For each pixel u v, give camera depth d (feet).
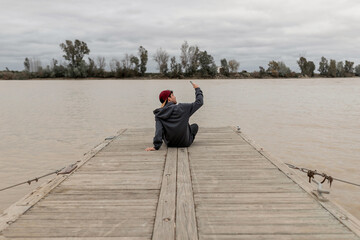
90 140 34.94
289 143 32.27
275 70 364.17
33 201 10.30
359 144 31.35
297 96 98.78
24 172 23.82
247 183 12.11
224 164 14.87
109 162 15.52
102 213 9.42
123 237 7.97
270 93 113.70
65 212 9.51
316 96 98.43
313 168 23.82
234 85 181.68
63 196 10.90
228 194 10.94
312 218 8.94
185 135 18.06
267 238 7.84
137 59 297.53
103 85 180.04
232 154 16.81
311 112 58.03
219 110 62.34
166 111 17.63
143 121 48.37
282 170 13.58
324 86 168.25
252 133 38.11
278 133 37.91
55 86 170.40
